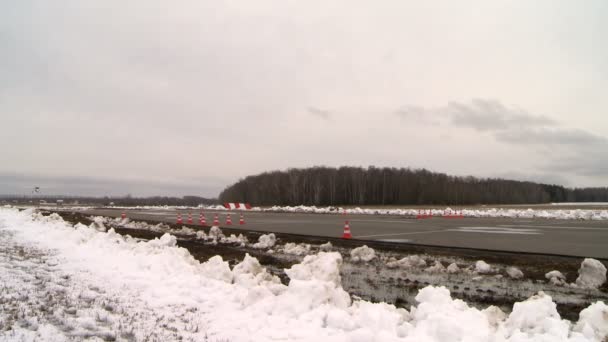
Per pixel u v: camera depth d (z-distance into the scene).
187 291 6.95
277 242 15.94
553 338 4.30
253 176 94.31
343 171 80.38
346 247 13.94
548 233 17.48
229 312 5.92
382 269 10.61
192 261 9.70
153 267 8.72
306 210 45.34
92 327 4.87
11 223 21.61
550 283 8.65
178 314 5.77
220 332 5.02
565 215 30.31
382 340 4.48
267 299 6.09
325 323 5.33
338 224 24.00
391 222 25.64
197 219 30.03
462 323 4.80
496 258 11.07
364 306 5.77
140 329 4.96
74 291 6.62
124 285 7.36
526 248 12.48
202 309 6.08
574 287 8.27
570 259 10.47
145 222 25.67
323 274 7.11
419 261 10.77
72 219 29.84
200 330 5.08
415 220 28.00
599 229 19.50
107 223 26.38
